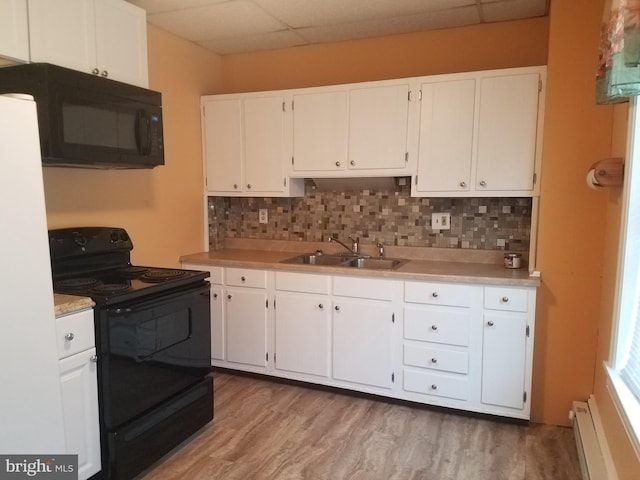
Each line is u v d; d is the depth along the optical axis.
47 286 1.59
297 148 3.25
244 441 2.46
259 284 3.17
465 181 2.83
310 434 2.54
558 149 2.53
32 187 1.54
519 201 3.01
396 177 3.24
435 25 3.05
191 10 2.79
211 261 3.28
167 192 3.22
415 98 2.90
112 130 2.28
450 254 3.19
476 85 2.75
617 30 1.45
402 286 2.78
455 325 2.67
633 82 1.41
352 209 3.46
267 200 3.73
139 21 2.55
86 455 1.93
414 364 2.80
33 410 1.56
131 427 2.07
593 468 1.95
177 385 2.39
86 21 2.23
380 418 2.72
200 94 3.52
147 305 2.16
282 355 3.15
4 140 1.45
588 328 2.55
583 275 2.53
